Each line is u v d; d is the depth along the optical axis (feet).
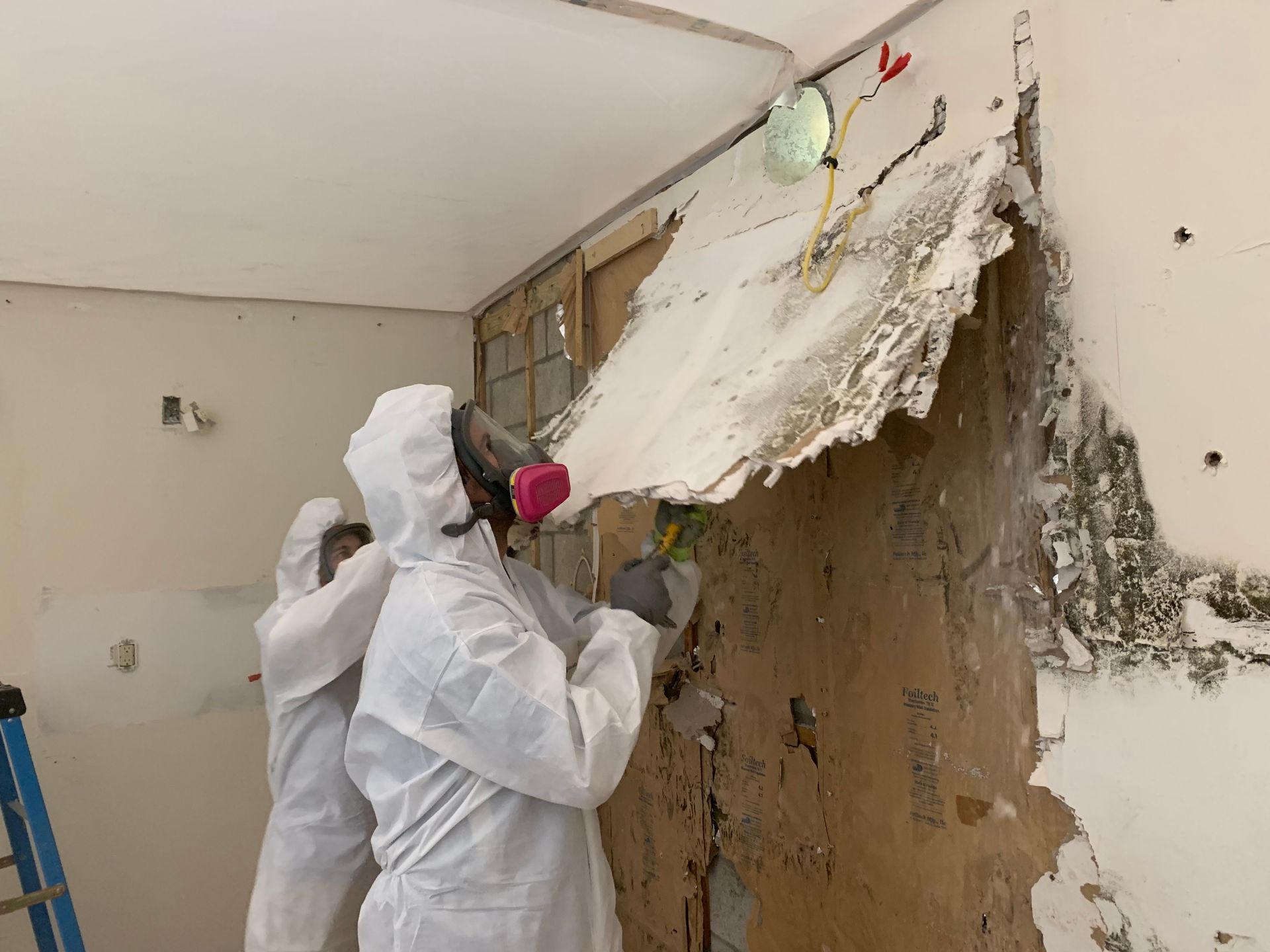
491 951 3.76
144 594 8.59
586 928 4.07
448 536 4.01
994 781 3.76
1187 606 2.96
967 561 3.92
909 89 4.12
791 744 5.25
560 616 4.99
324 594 5.26
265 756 8.96
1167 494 3.04
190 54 4.42
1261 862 2.74
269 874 5.41
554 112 5.17
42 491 8.25
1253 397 2.78
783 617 5.30
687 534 4.64
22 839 6.77
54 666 8.15
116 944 8.18
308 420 9.52
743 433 3.54
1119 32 3.21
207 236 7.14
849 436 3.00
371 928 3.97
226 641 8.89
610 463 4.31
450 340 10.41
